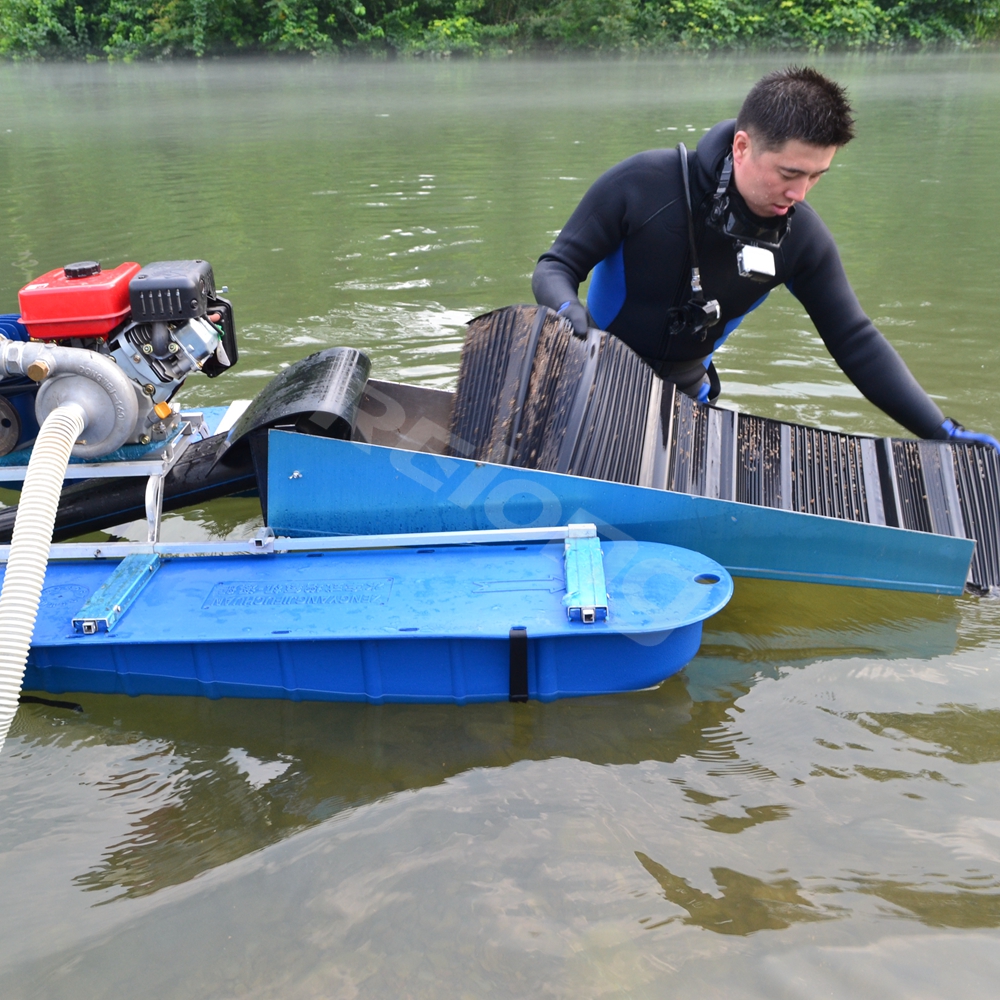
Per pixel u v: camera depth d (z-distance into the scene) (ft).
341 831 6.14
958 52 95.45
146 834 6.23
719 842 5.94
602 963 5.08
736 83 65.51
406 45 90.48
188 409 12.26
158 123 48.96
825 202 26.50
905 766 6.64
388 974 5.05
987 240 21.67
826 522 8.38
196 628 7.45
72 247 22.31
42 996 5.04
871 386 9.75
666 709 7.39
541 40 92.58
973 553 8.77
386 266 20.30
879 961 5.06
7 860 6.03
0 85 76.84
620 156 34.04
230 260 21.07
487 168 32.42
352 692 7.55
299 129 44.70
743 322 16.75
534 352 8.64
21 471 8.75
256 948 5.26
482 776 6.65
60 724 7.44
